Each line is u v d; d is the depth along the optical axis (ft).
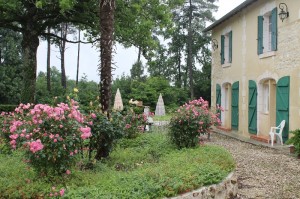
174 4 56.75
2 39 96.63
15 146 17.46
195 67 116.78
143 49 56.95
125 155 25.43
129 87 94.17
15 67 94.48
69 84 133.39
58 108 16.93
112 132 22.80
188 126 27.89
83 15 54.34
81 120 17.74
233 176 19.86
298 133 29.78
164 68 118.93
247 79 43.50
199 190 16.16
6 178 16.51
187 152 24.62
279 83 35.78
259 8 40.01
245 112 44.24
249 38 42.73
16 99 89.76
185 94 100.73
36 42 55.57
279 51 35.83
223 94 52.37
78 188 15.16
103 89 24.39
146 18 54.29
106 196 13.76
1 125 26.04
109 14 24.49
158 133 36.40
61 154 16.60
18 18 53.98
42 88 89.40
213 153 23.30
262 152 31.94
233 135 44.75
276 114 36.60
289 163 26.86
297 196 19.06
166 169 18.11
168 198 14.85
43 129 16.70
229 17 47.65
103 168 20.43
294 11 33.14
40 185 15.28
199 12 111.34
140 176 16.55
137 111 54.90
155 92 90.02
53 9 51.19
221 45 52.21
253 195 19.34
